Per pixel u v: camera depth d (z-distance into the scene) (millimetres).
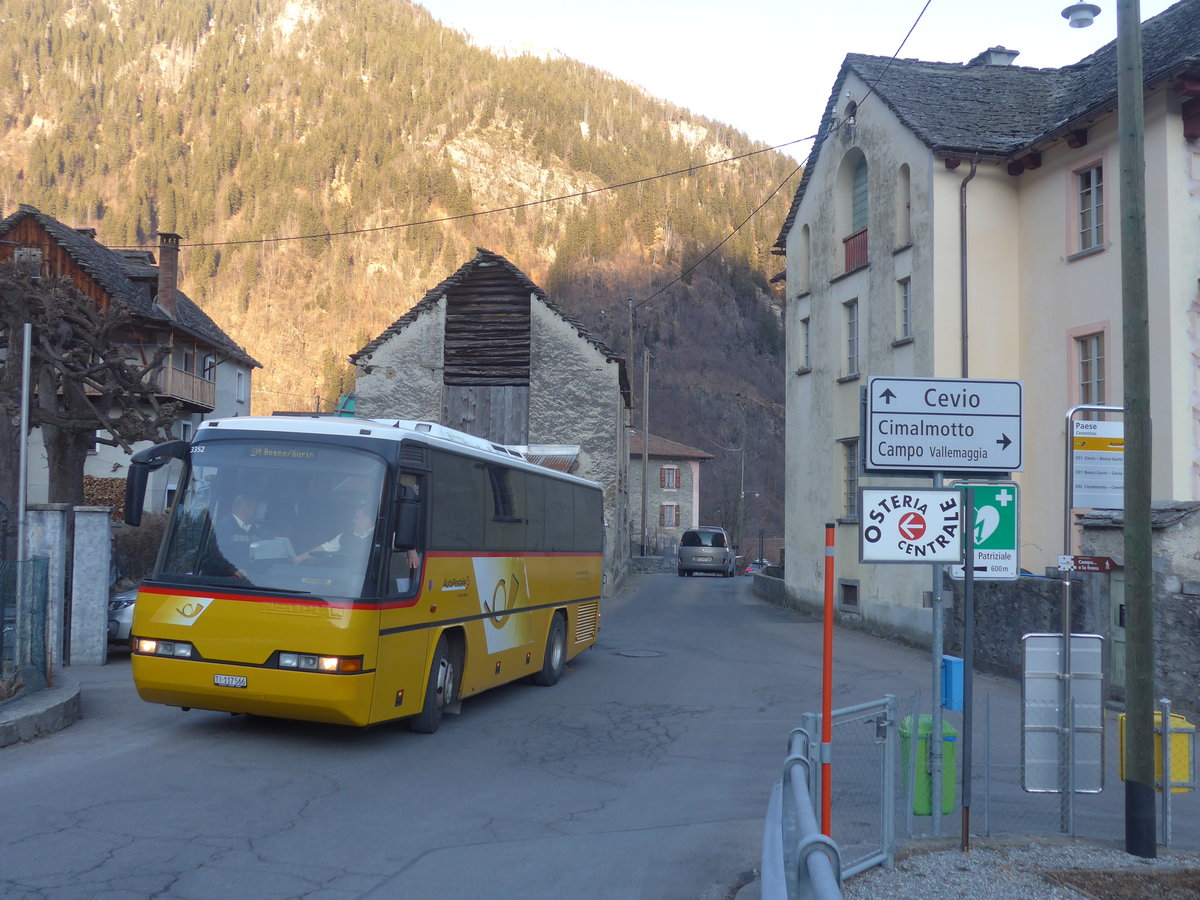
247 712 9273
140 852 6211
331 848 6484
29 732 9273
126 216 150750
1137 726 6895
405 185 166500
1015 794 8719
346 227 157250
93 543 14570
